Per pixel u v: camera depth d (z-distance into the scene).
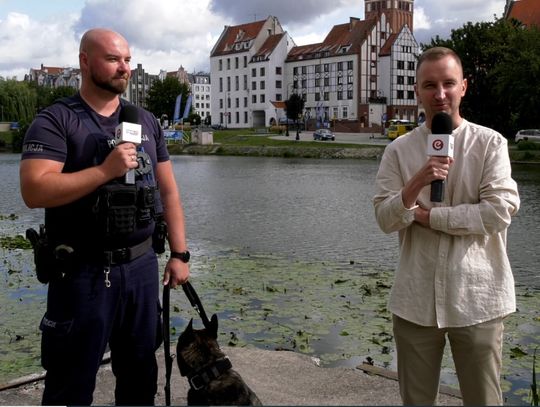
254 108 110.06
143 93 166.25
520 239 14.00
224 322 7.47
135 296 3.36
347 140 65.88
